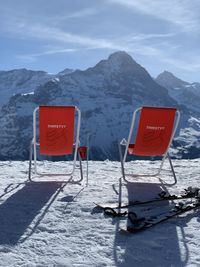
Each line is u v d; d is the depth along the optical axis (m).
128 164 5.08
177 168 4.67
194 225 2.48
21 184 3.47
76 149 3.70
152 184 3.58
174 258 2.04
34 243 2.18
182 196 2.97
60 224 2.46
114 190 3.29
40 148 3.58
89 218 2.58
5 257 2.01
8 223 2.46
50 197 3.02
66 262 1.97
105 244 2.19
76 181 3.60
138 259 2.03
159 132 3.55
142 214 2.68
